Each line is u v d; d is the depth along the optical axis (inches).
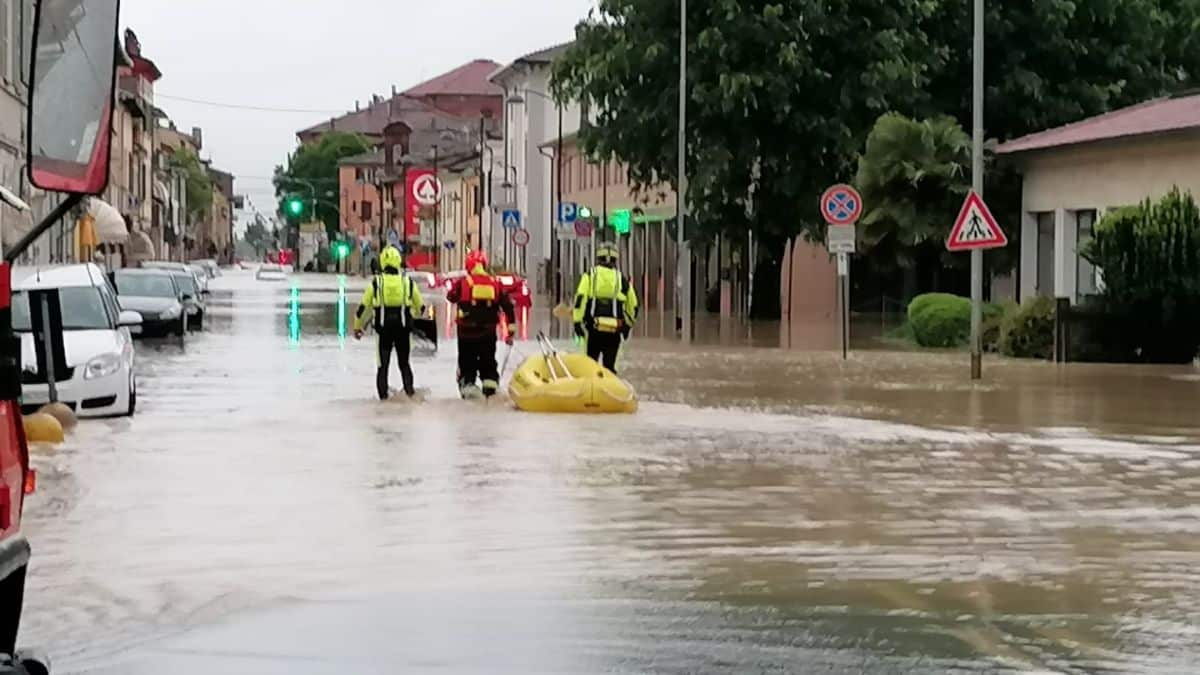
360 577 409.7
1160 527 486.3
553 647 337.4
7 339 229.1
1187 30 2156.7
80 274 857.5
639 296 2822.3
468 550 445.4
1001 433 736.3
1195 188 1291.8
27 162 198.1
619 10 1931.6
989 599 386.3
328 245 6884.8
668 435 720.3
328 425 756.6
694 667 321.4
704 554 441.1
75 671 318.0
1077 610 374.6
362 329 903.1
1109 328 1184.2
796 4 1836.9
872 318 2001.7
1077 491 559.5
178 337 1537.9
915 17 1907.0
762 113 1878.7
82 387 773.3
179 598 385.4
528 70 3853.3
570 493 547.5
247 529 476.7
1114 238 1176.8
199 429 737.6
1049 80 1996.8
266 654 331.9
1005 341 1261.1
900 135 1609.3
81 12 202.4
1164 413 826.8
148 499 531.5
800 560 433.7
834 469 612.7
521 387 839.1
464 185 4817.9
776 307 1987.0
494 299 895.7
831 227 1221.7
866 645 340.2
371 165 6599.4
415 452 655.1
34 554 437.4
